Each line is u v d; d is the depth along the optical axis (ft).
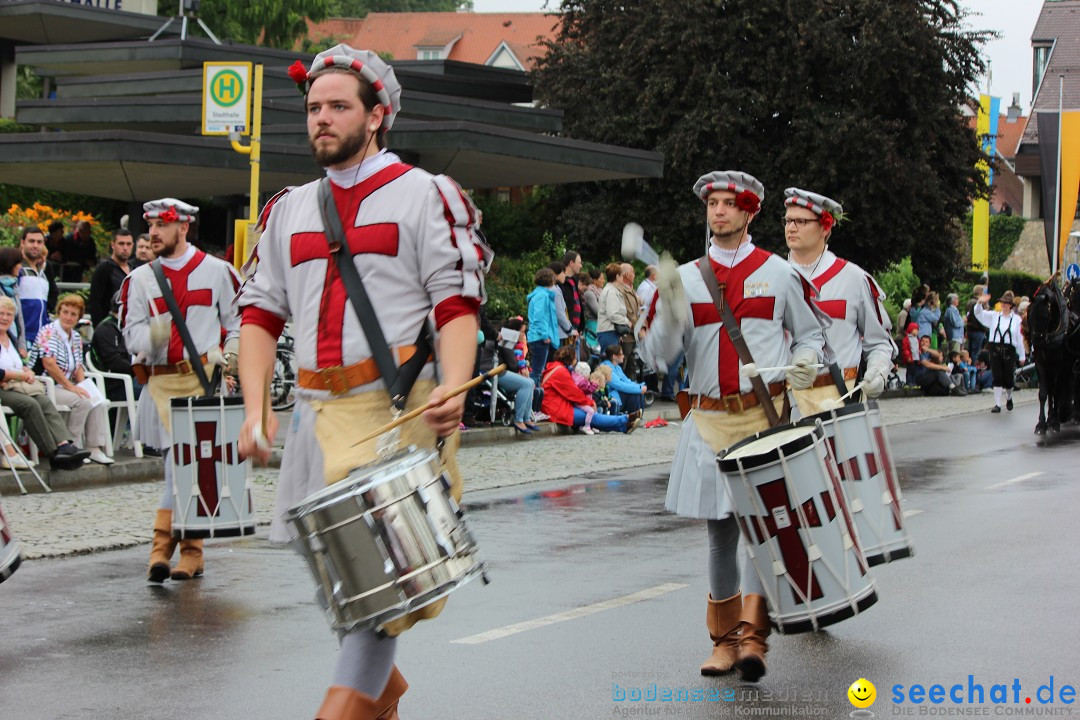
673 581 28.89
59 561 31.09
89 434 43.24
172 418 27.89
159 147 68.39
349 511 13.84
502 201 119.24
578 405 61.72
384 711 15.48
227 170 71.31
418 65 119.55
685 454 21.85
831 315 31.17
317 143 15.44
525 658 22.53
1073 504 40.68
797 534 19.71
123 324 29.63
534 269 90.43
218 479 27.91
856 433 22.35
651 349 21.34
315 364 15.40
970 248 184.55
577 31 124.36
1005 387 81.20
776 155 114.32
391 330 15.30
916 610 26.04
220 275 29.76
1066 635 24.08
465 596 27.32
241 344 15.99
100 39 120.06
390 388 15.14
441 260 15.23
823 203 31.37
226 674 21.56
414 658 22.52
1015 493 43.34
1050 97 227.40
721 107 111.04
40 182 77.56
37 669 21.77
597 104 118.42
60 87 95.04
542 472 48.11
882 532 22.50
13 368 41.14
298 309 15.70
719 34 112.37
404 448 14.75
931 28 110.83
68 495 40.14
